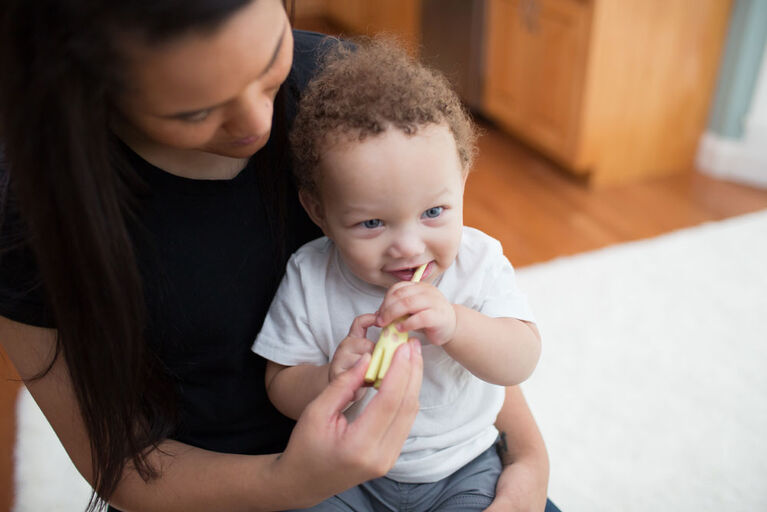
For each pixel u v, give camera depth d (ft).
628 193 8.74
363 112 2.27
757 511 5.13
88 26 1.61
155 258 2.28
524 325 2.60
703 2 8.13
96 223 1.84
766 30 8.17
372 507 2.79
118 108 1.83
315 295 2.61
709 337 6.55
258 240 2.47
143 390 2.35
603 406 5.92
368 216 2.33
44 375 2.31
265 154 2.40
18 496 5.12
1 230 2.07
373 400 2.10
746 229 7.95
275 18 1.78
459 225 2.44
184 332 2.40
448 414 2.67
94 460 2.44
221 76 1.71
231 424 2.67
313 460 2.12
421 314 2.23
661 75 8.39
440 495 2.74
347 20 13.03
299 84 2.60
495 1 9.22
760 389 6.06
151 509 2.41
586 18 7.84
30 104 1.72
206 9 1.60
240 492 2.28
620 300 6.95
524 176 9.05
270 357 2.55
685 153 9.12
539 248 7.73
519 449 2.91
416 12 10.80
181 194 2.28
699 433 5.72
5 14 1.64
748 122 8.71
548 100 8.81
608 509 5.15
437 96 2.39
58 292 1.99
